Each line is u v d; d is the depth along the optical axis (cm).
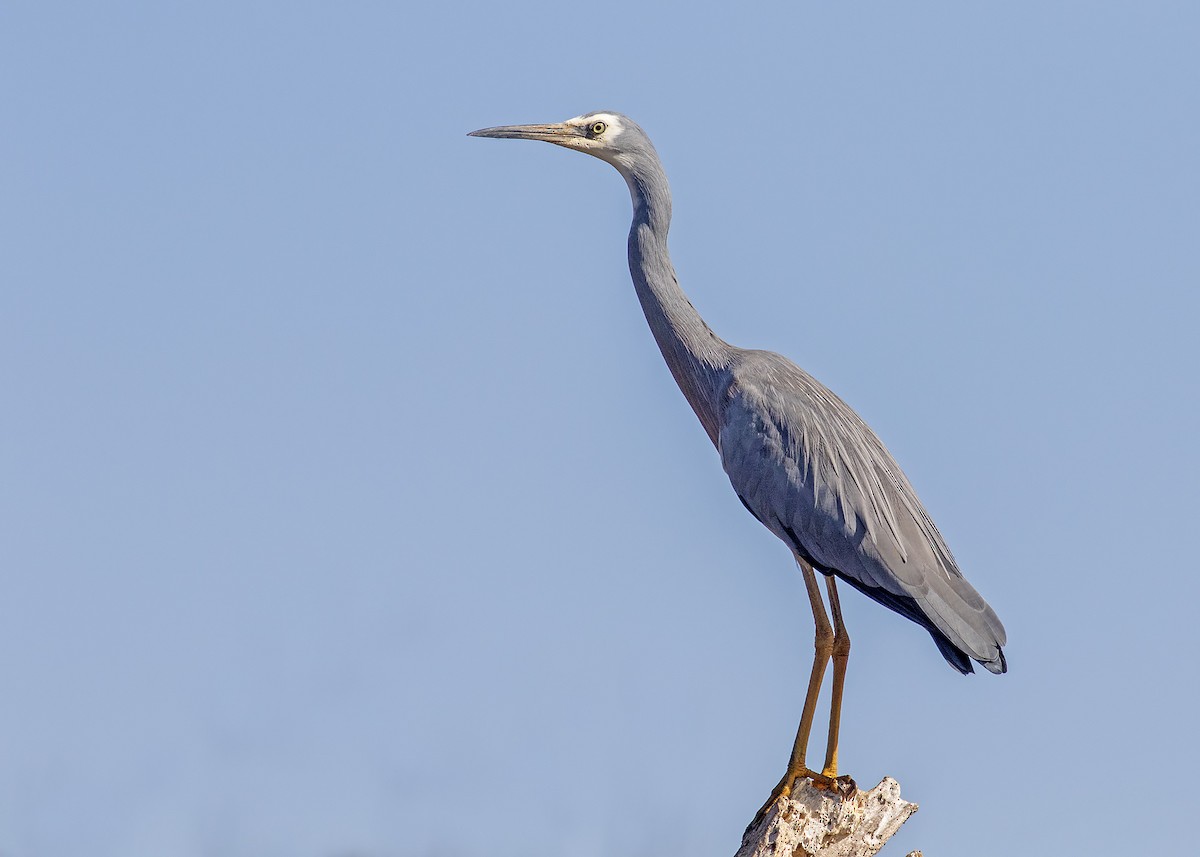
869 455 1313
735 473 1341
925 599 1252
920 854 1102
